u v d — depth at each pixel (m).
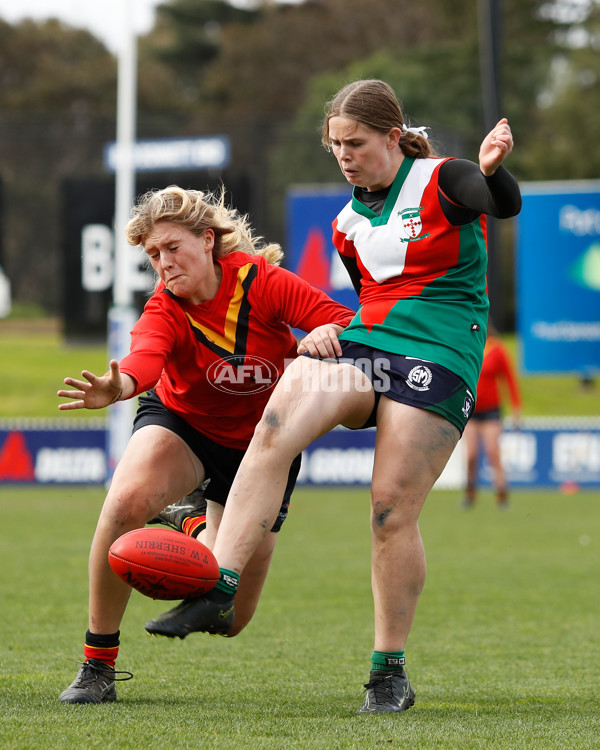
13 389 81.81
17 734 10.85
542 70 144.00
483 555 31.36
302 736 10.97
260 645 18.17
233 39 171.50
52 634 18.73
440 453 12.38
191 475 13.45
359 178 12.61
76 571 27.20
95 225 64.56
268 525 11.79
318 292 13.23
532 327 61.69
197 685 14.58
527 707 13.20
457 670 16.16
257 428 12.00
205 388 13.17
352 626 20.17
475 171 12.16
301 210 59.22
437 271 12.68
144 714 12.13
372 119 12.36
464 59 138.12
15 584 24.98
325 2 173.62
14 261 109.56
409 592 12.55
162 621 11.27
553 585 25.78
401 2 166.00
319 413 11.99
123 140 52.72
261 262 13.21
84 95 154.25
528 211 61.44
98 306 65.00
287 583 25.89
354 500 50.50
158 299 12.97
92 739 10.63
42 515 41.94
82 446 55.97
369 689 12.83
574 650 17.89
